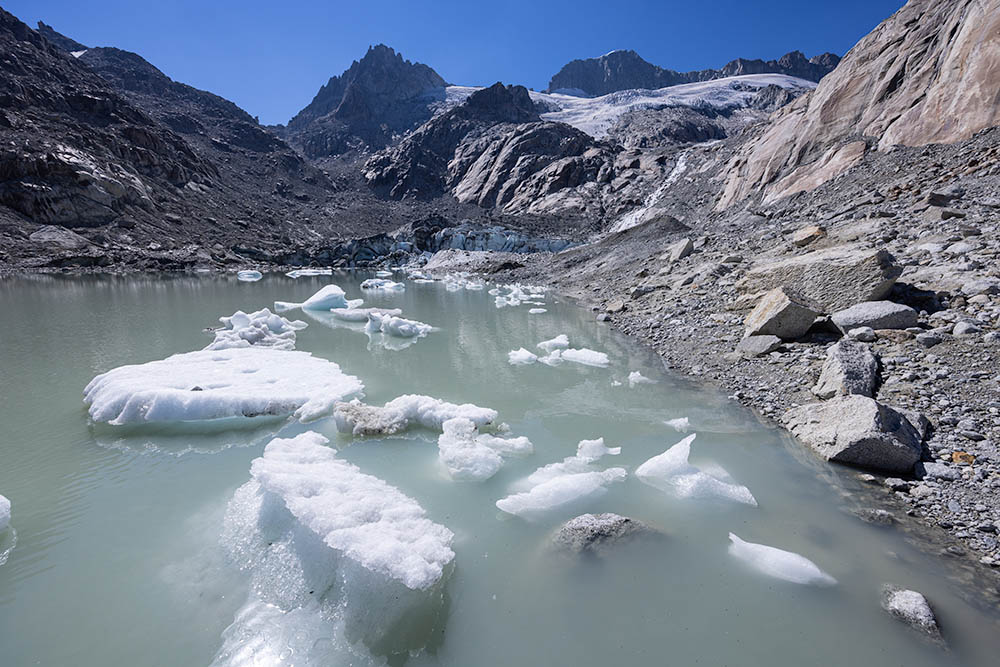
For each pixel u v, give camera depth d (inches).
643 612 141.5
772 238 629.9
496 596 147.1
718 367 354.6
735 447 242.2
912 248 429.4
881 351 298.4
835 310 366.6
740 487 202.1
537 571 157.5
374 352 448.1
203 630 135.6
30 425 274.5
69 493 205.9
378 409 275.7
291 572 154.3
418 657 126.6
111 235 1444.4
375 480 202.8
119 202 1558.8
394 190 3166.8
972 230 412.8
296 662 125.2
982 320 298.5
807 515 186.2
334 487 188.7
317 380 340.2
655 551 166.6
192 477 219.6
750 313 422.0
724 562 161.6
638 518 185.9
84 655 127.9
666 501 197.9
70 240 1334.9
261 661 125.7
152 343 470.6
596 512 191.2
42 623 138.1
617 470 220.5
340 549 153.8
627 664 124.9
